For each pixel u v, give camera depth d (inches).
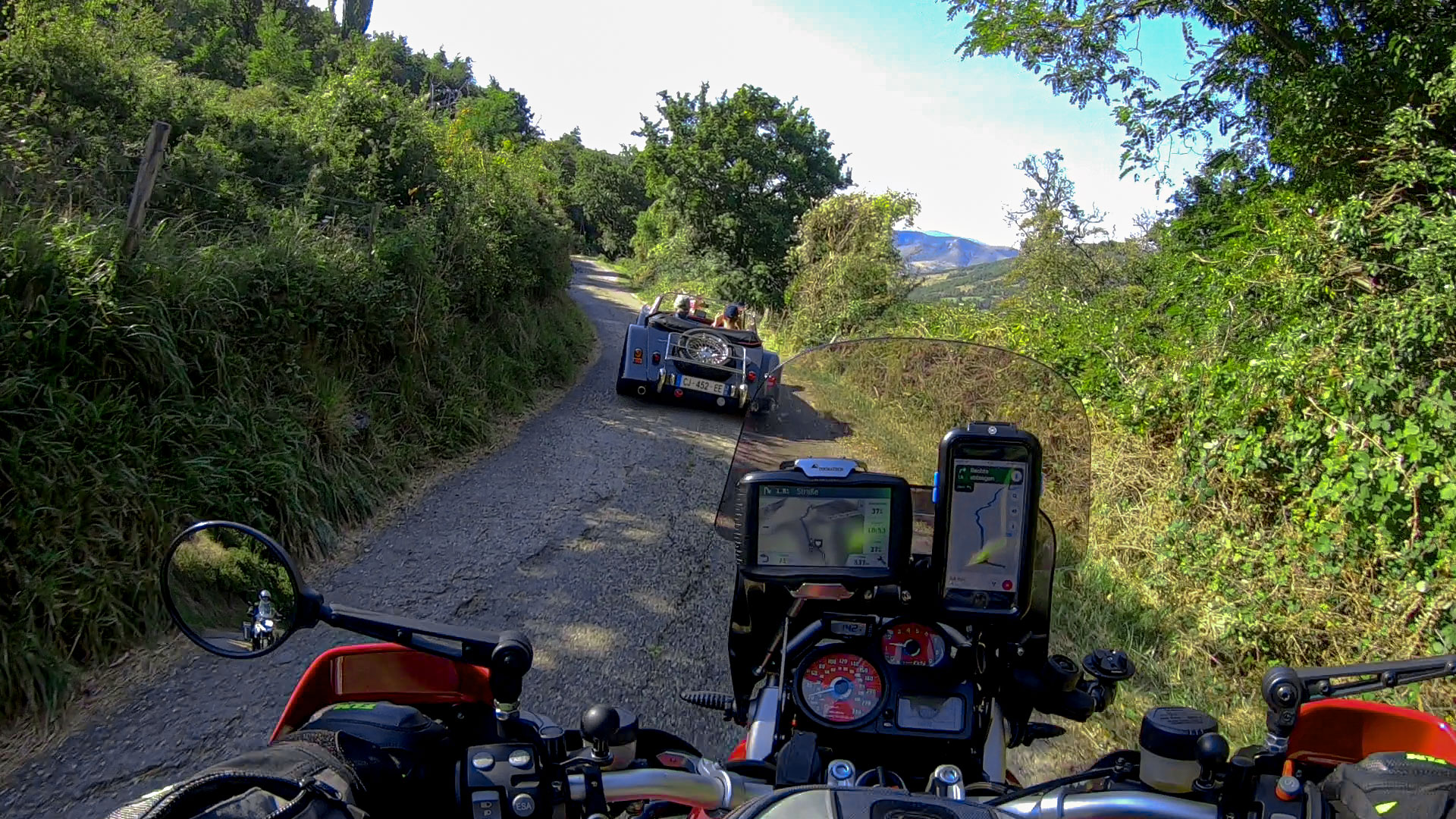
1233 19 380.2
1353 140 335.6
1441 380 211.0
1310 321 271.0
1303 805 67.4
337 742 67.6
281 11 1258.6
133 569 191.9
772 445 115.7
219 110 433.7
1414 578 197.8
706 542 278.5
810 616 101.4
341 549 253.3
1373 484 209.3
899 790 65.8
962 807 60.8
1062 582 221.0
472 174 557.3
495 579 238.7
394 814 68.9
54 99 353.1
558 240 641.6
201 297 250.4
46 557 175.8
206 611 199.5
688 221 1398.9
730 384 477.7
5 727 158.4
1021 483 95.7
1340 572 210.4
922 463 113.8
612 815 78.9
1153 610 229.6
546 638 206.7
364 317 332.2
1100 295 507.8
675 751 90.7
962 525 96.1
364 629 73.0
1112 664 97.5
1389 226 262.2
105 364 216.8
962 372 117.1
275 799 56.4
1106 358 359.6
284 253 303.0
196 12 1178.0
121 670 179.2
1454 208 261.9
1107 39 424.8
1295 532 229.0
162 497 205.5
